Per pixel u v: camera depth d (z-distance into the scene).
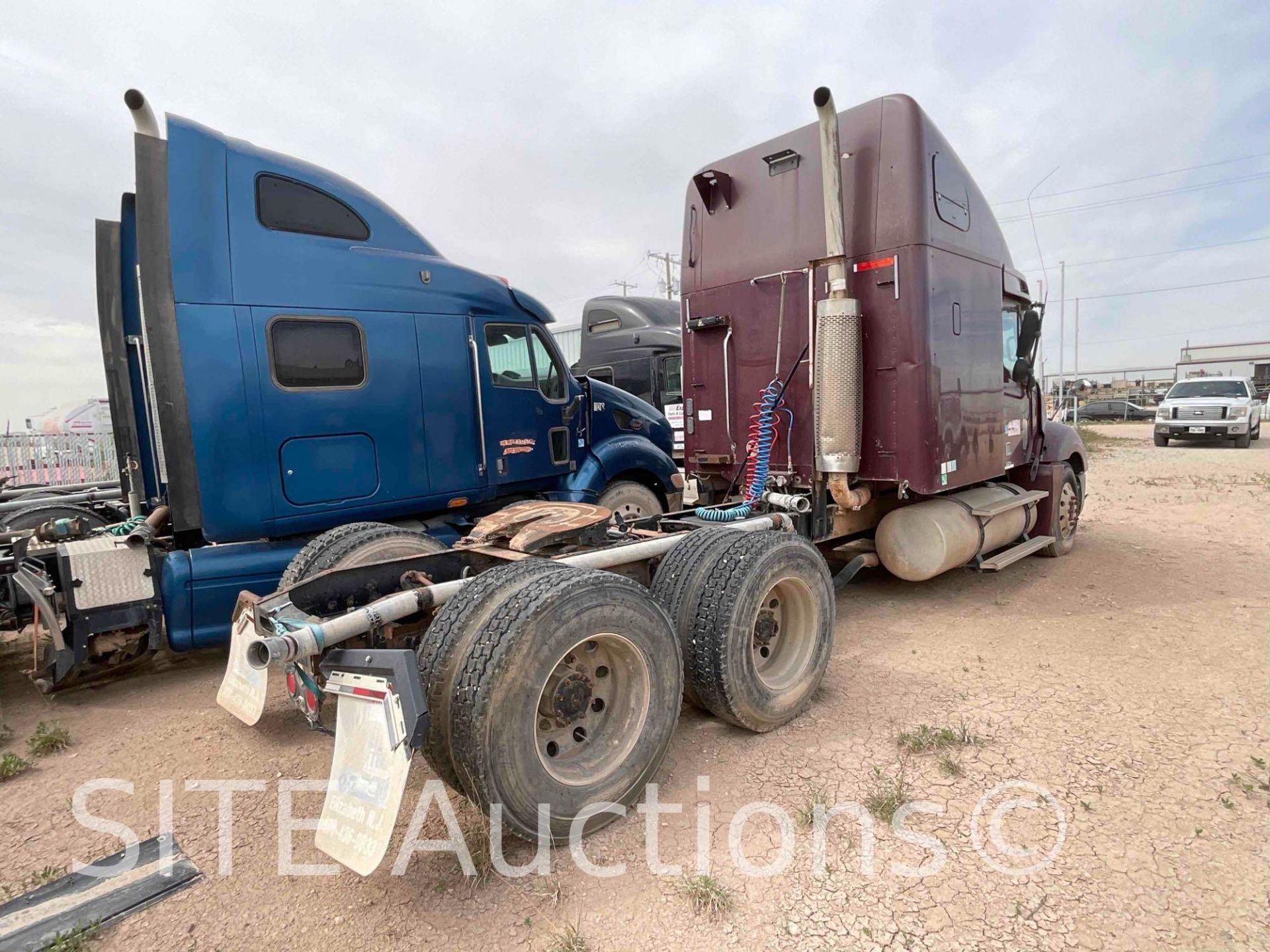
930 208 5.08
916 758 3.39
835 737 3.64
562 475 6.70
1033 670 4.49
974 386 5.74
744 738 3.65
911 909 2.40
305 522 5.03
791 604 3.91
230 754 3.71
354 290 5.21
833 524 5.84
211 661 5.26
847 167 5.33
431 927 2.38
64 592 4.21
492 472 6.05
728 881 2.57
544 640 2.63
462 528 6.00
